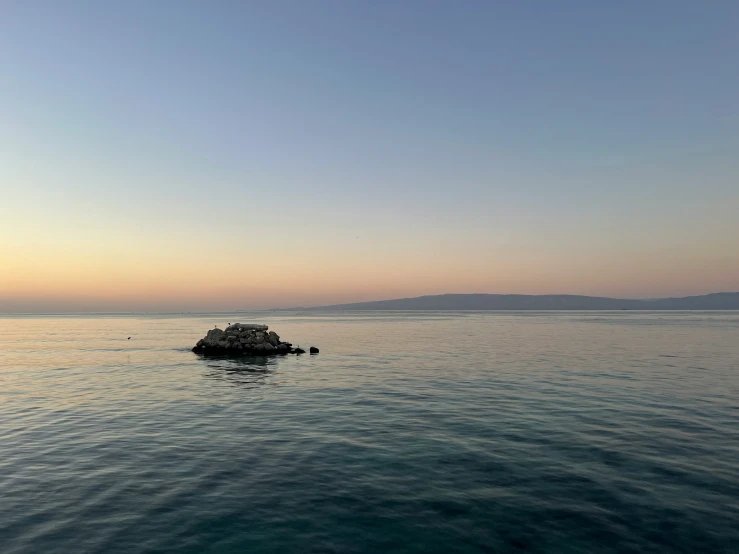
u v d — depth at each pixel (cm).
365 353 6066
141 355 6181
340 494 1484
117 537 1215
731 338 7925
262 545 1180
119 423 2419
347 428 2280
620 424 2264
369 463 1766
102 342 8656
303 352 6197
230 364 5106
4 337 10338
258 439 2102
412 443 2009
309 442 2045
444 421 2386
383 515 1341
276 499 1449
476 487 1529
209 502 1428
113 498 1455
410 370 4341
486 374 3991
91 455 1877
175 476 1644
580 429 2184
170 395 3234
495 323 16550
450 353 5872
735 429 2156
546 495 1459
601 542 1183
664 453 1827
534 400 2858
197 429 2288
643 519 1296
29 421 2470
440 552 1149
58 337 10325
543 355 5469
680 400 2798
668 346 6475
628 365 4456
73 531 1245
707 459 1755
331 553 1142
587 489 1499
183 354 6284
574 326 13175
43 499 1446
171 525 1280
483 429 2216
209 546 1173
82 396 3212
